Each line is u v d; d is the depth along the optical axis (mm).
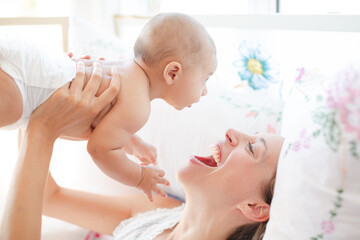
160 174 1090
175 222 1305
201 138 1396
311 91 972
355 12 1449
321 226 821
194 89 1080
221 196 1109
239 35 1629
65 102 978
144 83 1035
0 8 2285
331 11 1534
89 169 1624
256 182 1078
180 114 1451
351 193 790
